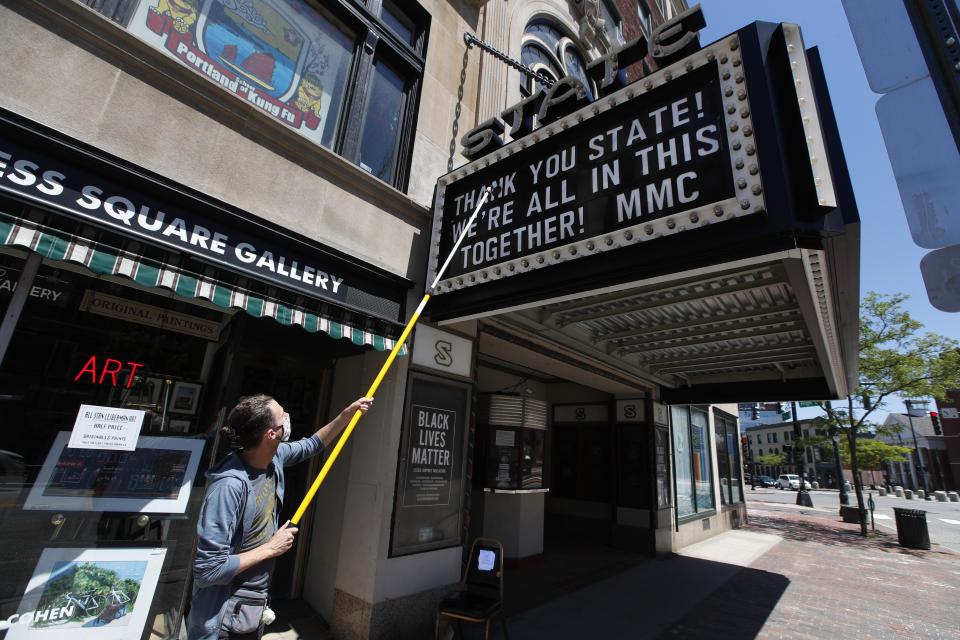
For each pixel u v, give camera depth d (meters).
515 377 9.41
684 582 6.98
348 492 4.50
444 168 5.41
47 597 2.66
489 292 4.07
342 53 4.70
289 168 3.82
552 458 10.38
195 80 3.27
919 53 1.66
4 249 2.74
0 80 2.51
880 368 13.48
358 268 4.05
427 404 4.60
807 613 5.89
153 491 3.12
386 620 3.98
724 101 2.97
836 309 4.07
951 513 24.05
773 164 2.69
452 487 4.72
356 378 4.81
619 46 3.81
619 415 9.41
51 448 2.79
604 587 6.45
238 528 1.99
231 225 3.30
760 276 4.01
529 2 7.88
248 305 3.23
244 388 4.35
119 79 2.96
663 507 8.91
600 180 3.51
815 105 2.76
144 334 3.24
